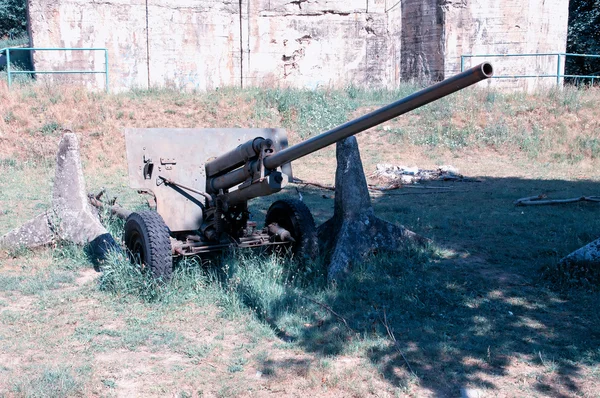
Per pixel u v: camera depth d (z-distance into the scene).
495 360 4.58
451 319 5.41
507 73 22.91
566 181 12.87
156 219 5.95
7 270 6.87
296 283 6.22
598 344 4.86
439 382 4.25
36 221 7.51
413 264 6.83
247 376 4.34
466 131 16.77
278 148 6.71
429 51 23.12
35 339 4.94
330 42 22.58
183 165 6.45
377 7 22.88
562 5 23.75
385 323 5.11
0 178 12.80
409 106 4.28
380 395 4.07
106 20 19.62
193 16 20.80
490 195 11.48
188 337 5.02
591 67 29.23
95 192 11.44
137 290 5.89
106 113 16.39
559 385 4.21
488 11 22.58
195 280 6.08
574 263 6.51
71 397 4.00
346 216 6.95
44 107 16.25
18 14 35.50
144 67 20.31
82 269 6.93
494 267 6.93
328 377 4.27
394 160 15.37
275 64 22.11
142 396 4.03
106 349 4.76
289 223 6.71
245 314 5.51
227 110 17.48
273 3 21.83
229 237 6.48
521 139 16.41
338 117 17.58
